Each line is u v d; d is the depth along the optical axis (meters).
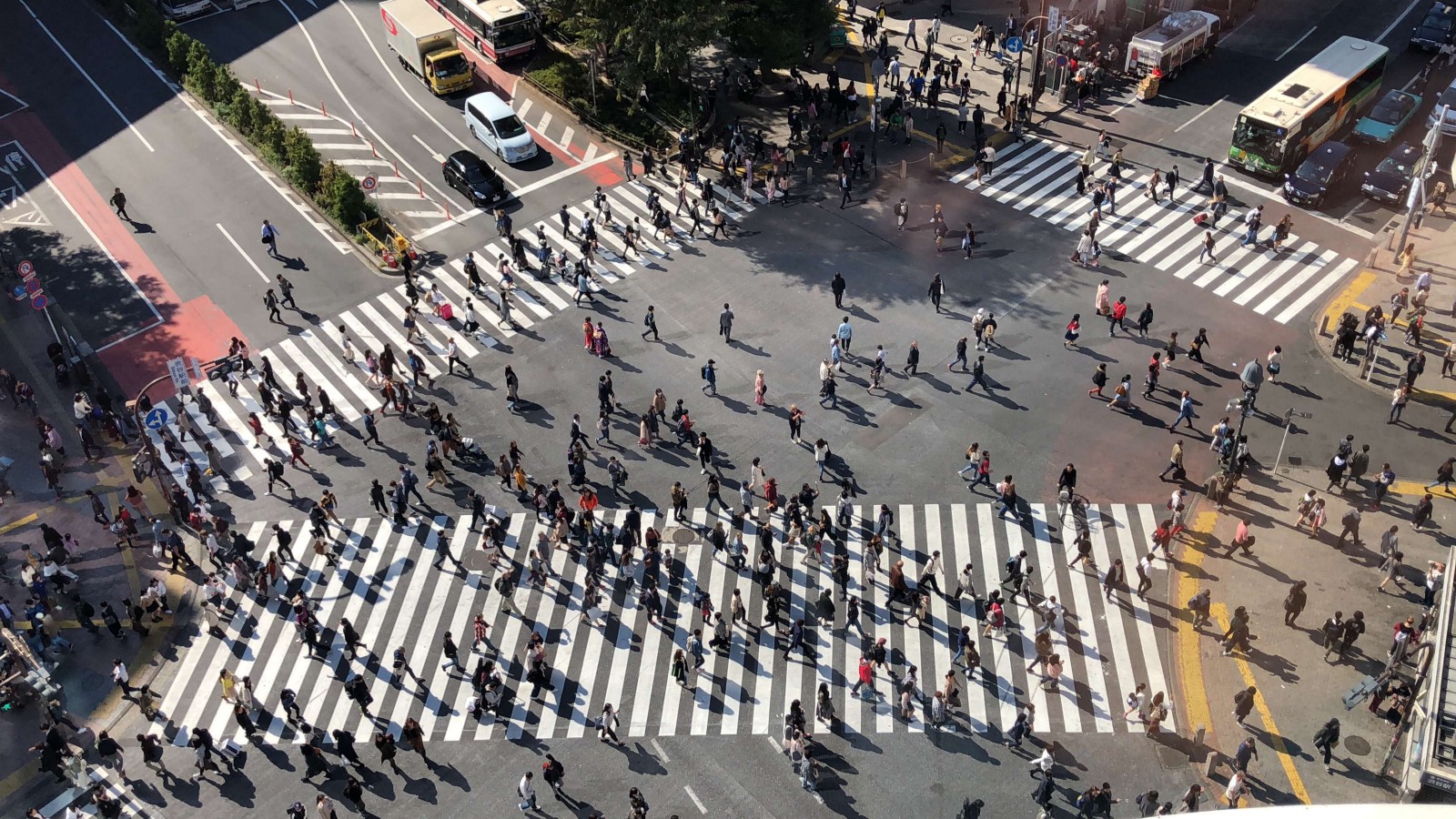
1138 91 62.59
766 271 52.03
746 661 36.31
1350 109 57.81
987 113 61.84
